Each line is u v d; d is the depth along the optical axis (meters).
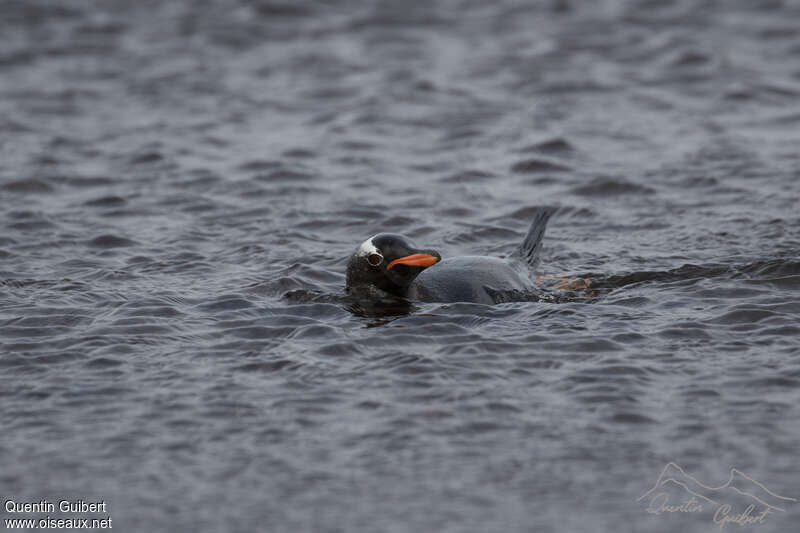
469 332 12.48
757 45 29.80
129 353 11.99
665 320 12.81
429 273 14.13
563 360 11.60
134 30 32.78
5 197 19.53
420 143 23.08
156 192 19.89
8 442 9.97
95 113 25.38
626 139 23.03
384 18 33.75
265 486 9.24
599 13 33.75
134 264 15.85
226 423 10.30
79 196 19.72
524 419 10.27
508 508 8.89
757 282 14.23
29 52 30.42
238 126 24.39
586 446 9.79
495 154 22.25
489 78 27.80
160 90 27.25
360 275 13.91
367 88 27.12
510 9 34.53
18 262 15.91
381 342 12.20
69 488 9.24
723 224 17.42
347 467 9.52
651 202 19.03
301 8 34.81
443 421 10.27
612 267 15.45
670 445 9.76
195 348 12.16
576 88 26.72
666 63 28.50
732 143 22.31
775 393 10.66
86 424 10.30
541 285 14.70
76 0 35.72
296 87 27.44
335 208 18.94
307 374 11.36
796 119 23.88
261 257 16.23
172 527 8.71
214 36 32.03
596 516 8.79
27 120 24.67
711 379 11.02
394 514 8.82
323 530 8.65
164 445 9.91
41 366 11.61
